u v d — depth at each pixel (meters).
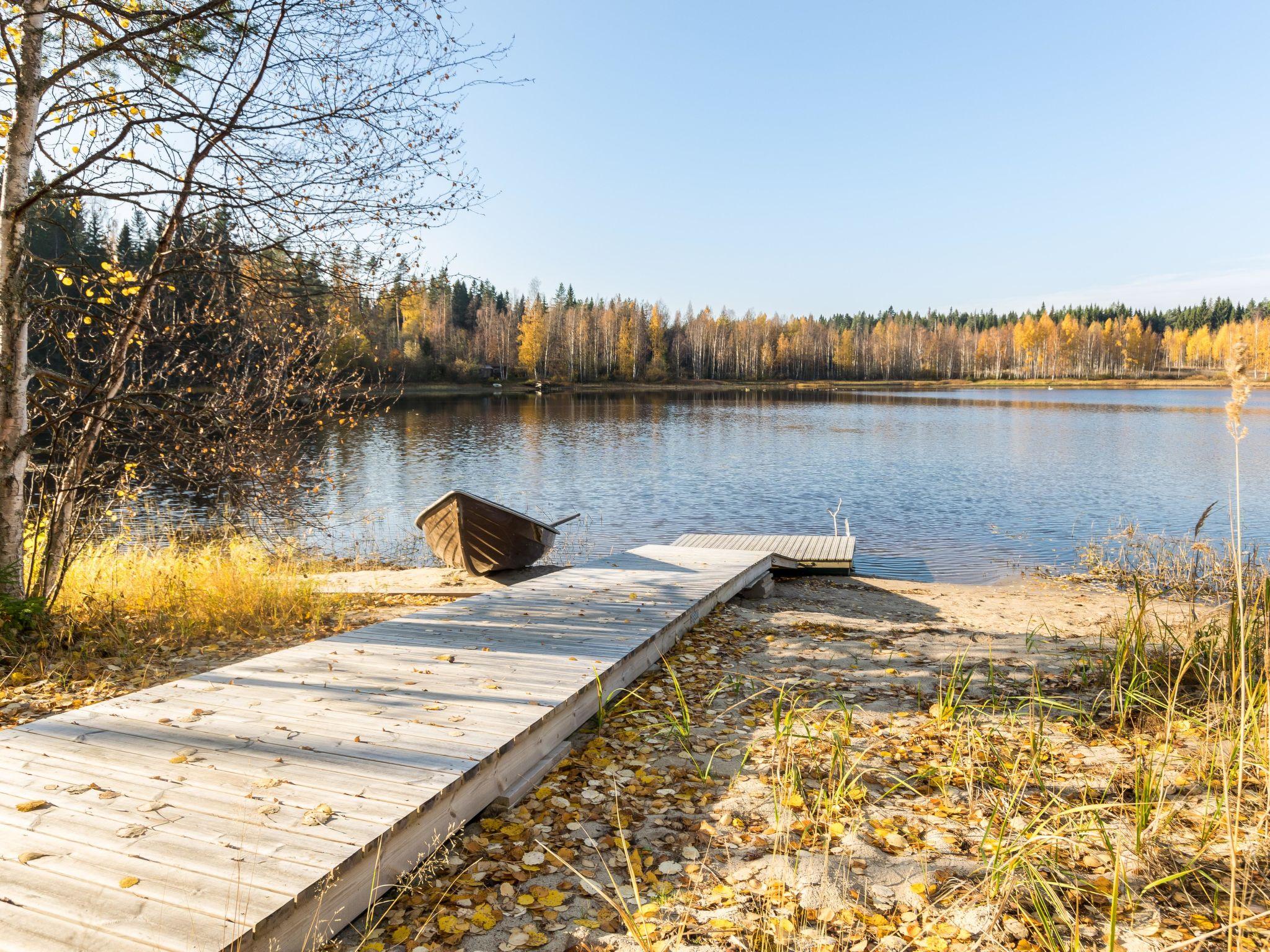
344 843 2.77
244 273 6.79
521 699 4.34
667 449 30.03
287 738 3.74
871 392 94.19
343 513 17.11
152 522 12.43
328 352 8.42
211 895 2.45
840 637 6.92
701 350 108.31
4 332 6.00
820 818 3.53
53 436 6.57
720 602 7.76
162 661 6.03
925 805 3.67
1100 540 14.60
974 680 5.59
